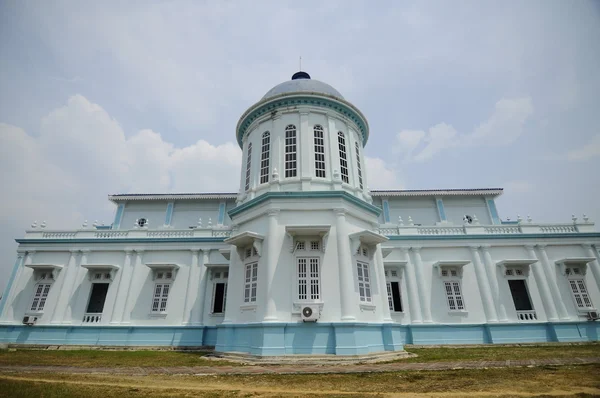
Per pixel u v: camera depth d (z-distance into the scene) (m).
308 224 13.69
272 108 16.84
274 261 13.01
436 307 20.73
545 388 6.90
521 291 21.72
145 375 8.95
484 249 21.81
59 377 8.51
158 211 27.92
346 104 16.86
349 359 11.04
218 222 27.22
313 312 12.02
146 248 21.64
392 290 21.53
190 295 20.47
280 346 11.70
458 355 13.59
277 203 13.94
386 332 13.78
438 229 22.78
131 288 20.64
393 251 22.05
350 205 14.46
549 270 21.20
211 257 21.48
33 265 20.61
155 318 20.03
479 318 20.39
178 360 12.49
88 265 20.67
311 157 15.49
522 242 21.86
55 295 20.64
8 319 19.98
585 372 8.72
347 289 12.58
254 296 13.45
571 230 22.39
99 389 6.92
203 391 6.90
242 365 10.88
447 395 6.44
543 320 20.16
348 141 16.89
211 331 19.52
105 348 18.50
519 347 17.59
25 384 7.20
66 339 19.28
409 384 7.55
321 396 6.46
